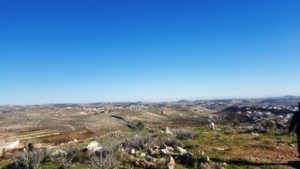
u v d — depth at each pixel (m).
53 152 18.83
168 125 118.69
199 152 18.06
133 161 15.80
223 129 33.81
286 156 17.61
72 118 198.88
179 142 20.73
